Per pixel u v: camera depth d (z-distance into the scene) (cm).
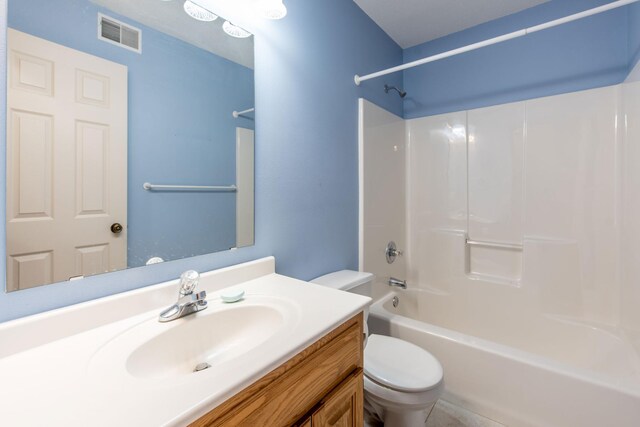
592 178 179
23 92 70
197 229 106
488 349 139
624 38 172
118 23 86
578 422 118
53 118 74
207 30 108
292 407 69
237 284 113
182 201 102
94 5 81
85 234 80
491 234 212
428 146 237
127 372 60
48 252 74
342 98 175
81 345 70
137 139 90
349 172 181
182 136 101
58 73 75
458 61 226
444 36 231
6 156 68
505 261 208
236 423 56
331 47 165
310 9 151
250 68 122
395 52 238
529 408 130
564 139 186
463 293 219
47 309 74
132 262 89
